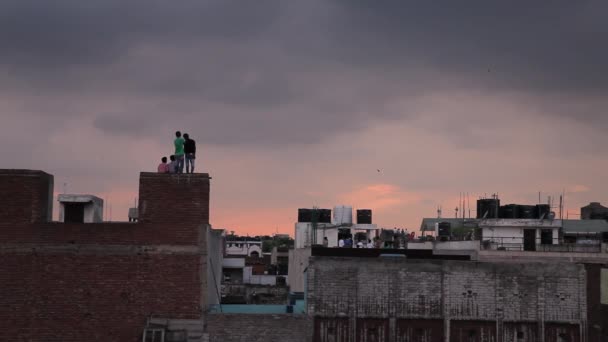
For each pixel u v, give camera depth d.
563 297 39.47
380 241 70.94
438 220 92.50
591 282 40.09
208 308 38.88
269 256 135.88
